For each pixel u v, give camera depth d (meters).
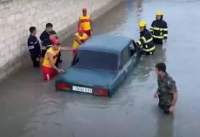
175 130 10.40
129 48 14.17
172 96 10.95
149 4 30.80
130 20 24.72
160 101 11.27
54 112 11.38
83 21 19.09
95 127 10.52
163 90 10.96
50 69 13.63
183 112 11.40
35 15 16.53
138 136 10.08
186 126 10.61
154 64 15.64
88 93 12.15
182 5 29.70
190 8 28.34
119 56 12.93
